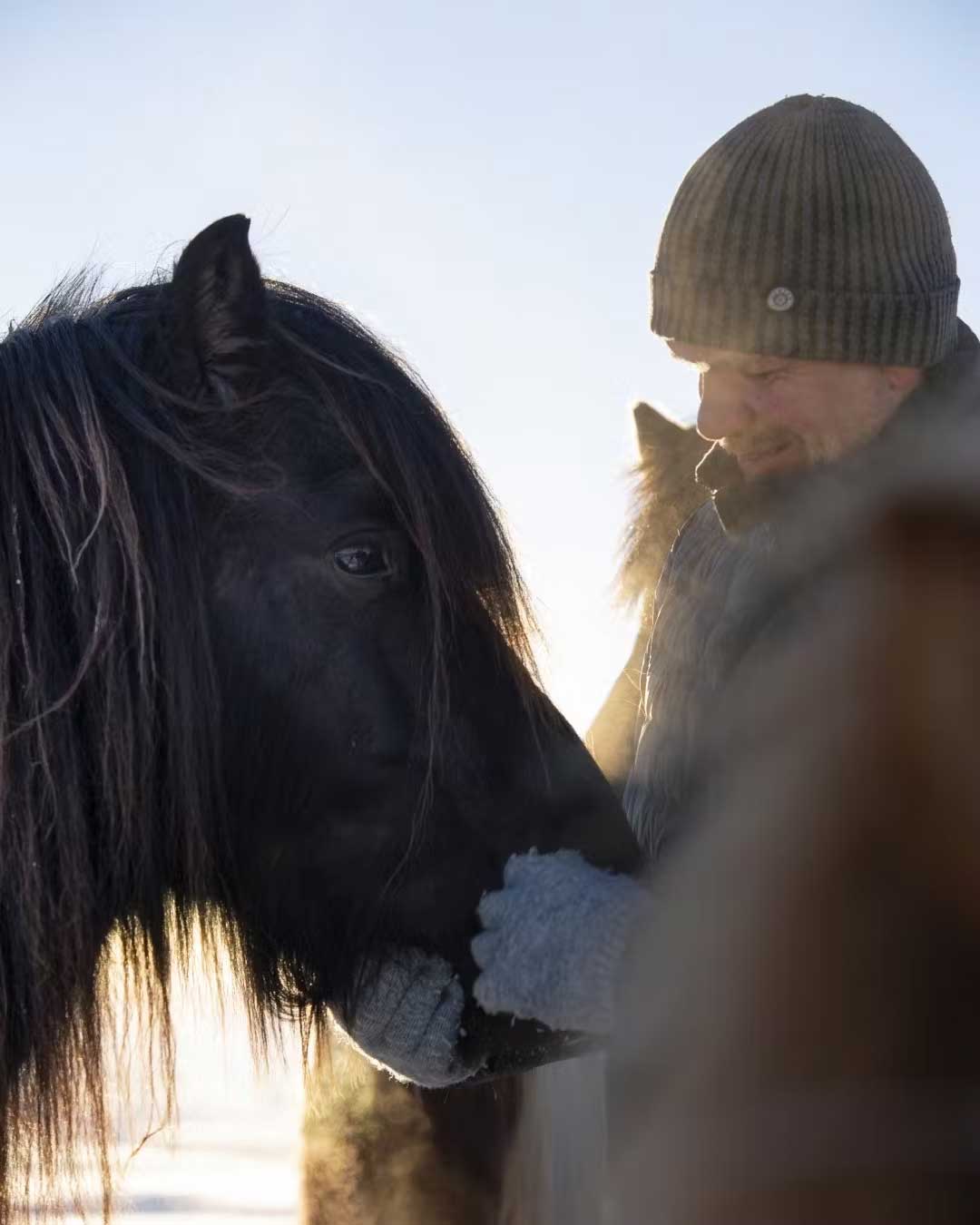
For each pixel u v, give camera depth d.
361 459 2.93
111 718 2.77
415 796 2.93
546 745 3.01
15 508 2.79
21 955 2.72
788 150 2.74
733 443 2.87
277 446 2.92
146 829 2.84
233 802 2.98
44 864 2.74
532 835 2.94
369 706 2.92
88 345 2.97
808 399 2.79
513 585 3.08
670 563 3.11
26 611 2.76
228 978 3.17
